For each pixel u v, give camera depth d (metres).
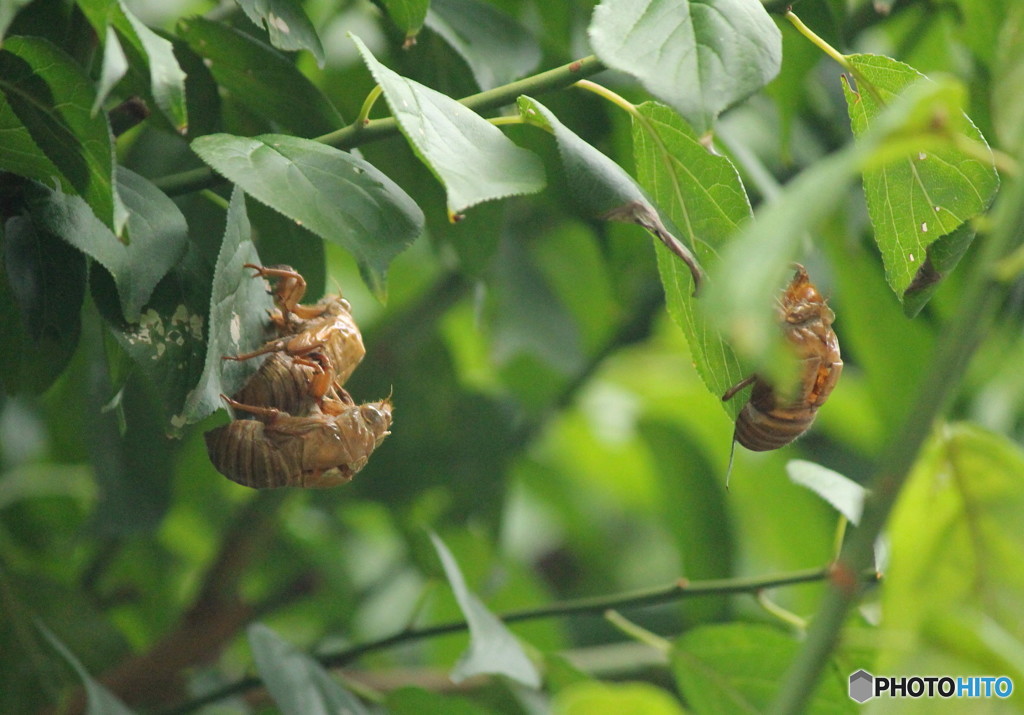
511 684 1.37
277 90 1.26
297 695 1.29
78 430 1.38
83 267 1.23
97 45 1.24
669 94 1.19
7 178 1.22
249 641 1.29
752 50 1.20
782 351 1.15
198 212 1.29
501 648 1.29
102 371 1.33
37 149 1.21
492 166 1.20
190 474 1.40
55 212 1.21
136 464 1.34
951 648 1.18
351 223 1.21
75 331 1.23
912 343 1.38
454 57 1.29
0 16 1.19
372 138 1.24
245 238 1.23
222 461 1.23
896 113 1.16
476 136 1.21
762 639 1.30
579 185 1.21
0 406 1.32
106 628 1.34
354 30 1.34
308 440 1.23
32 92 1.20
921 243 1.24
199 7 1.37
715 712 1.31
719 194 1.23
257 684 1.31
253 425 1.23
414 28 1.25
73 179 1.21
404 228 1.21
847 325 1.39
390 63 1.30
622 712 1.21
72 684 1.30
